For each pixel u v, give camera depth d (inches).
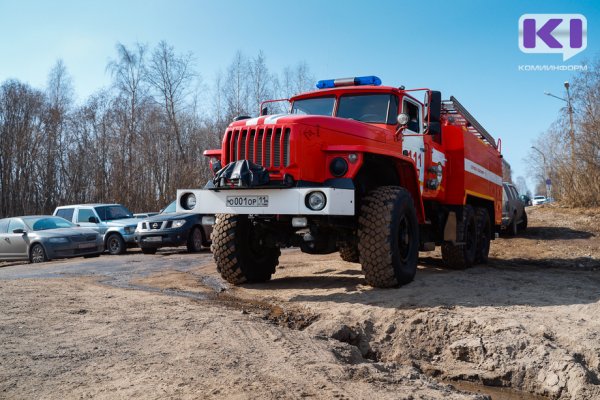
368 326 181.8
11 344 146.3
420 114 296.4
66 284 271.9
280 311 204.8
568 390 136.3
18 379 117.3
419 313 185.3
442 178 323.3
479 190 374.0
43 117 1334.9
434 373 153.3
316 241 237.1
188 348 141.9
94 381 115.6
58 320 176.7
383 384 118.8
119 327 165.8
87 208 613.3
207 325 168.2
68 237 516.7
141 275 317.4
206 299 227.0
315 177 219.1
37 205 1337.4
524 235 617.6
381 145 248.7
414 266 245.0
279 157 218.1
